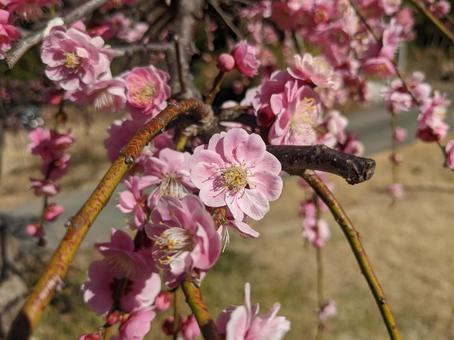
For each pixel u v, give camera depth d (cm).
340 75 35
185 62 25
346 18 32
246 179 15
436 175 120
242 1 44
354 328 68
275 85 19
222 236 15
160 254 14
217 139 15
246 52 21
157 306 21
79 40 20
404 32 45
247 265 82
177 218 14
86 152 141
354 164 14
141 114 21
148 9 45
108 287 16
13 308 59
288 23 33
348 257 84
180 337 22
